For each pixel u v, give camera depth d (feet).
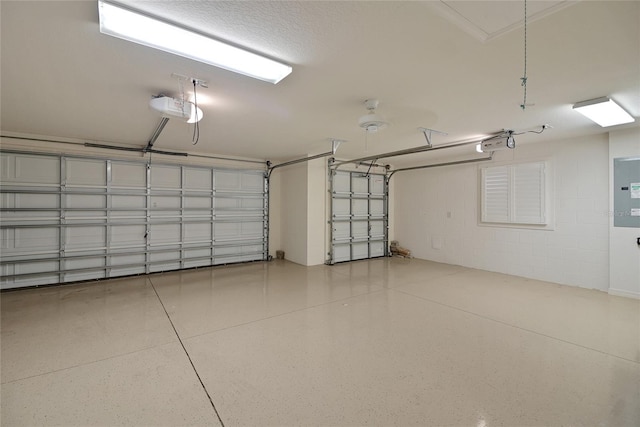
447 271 19.15
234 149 18.80
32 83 8.56
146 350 8.58
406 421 5.81
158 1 5.05
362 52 6.82
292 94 9.37
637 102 9.93
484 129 13.66
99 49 6.70
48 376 7.25
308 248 20.77
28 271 14.74
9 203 14.25
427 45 6.52
